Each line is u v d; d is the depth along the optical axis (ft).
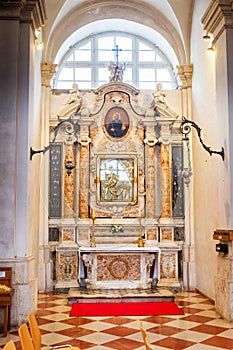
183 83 35.99
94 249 31.83
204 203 31.55
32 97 24.77
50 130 35.32
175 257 34.12
